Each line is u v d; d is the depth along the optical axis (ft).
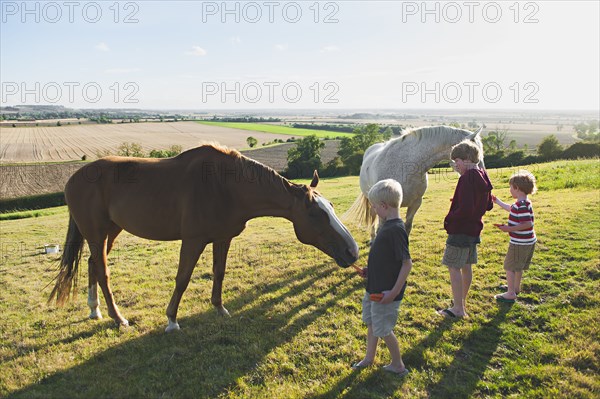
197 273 19.03
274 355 11.39
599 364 10.22
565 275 15.46
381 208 9.69
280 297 15.72
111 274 19.57
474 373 10.32
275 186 12.91
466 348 11.45
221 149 13.09
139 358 11.55
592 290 13.97
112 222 13.99
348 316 13.61
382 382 10.00
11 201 87.81
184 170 12.71
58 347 12.42
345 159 135.85
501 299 14.05
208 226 12.57
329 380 10.18
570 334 11.62
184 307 15.20
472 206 12.06
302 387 9.98
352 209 21.89
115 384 10.27
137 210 12.84
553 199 29.76
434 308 13.88
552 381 9.73
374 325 9.95
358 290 15.89
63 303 14.28
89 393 9.95
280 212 13.17
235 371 10.71
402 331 12.41
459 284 12.85
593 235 19.72
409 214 19.12
